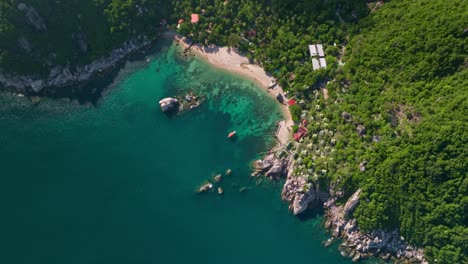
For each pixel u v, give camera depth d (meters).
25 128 128.00
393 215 109.75
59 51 128.88
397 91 114.06
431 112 107.12
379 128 113.56
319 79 128.62
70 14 127.88
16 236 111.81
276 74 134.12
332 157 116.19
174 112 133.50
